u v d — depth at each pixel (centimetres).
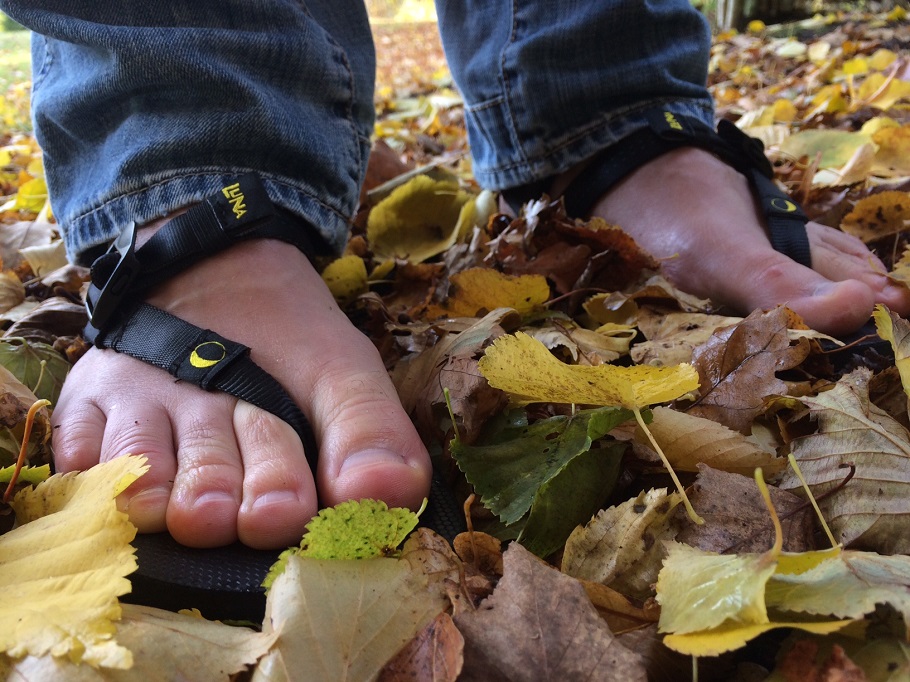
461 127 97
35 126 27
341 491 19
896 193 34
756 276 28
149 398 21
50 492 17
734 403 22
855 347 24
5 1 25
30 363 25
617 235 31
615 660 13
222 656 13
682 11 35
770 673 13
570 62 34
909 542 16
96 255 27
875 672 12
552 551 17
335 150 28
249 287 24
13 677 12
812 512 17
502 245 33
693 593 13
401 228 41
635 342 28
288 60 27
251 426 20
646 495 17
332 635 14
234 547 18
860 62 84
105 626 13
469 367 22
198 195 25
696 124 34
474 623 14
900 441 17
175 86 25
